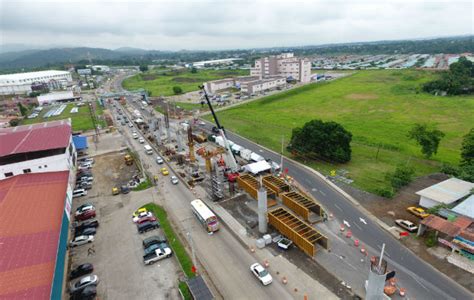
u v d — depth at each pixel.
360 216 54.28
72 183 66.56
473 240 41.91
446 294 36.97
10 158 62.12
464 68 185.75
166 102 161.75
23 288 32.62
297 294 37.81
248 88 183.62
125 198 64.75
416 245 45.84
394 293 37.34
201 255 45.72
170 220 55.50
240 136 105.12
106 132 118.06
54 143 67.12
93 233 52.09
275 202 59.69
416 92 156.88
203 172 76.12
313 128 78.44
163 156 89.12
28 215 47.50
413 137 75.88
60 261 38.97
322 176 70.31
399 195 60.16
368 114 123.56
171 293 38.91
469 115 112.50
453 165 70.50
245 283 40.00
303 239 44.50
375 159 78.75
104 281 41.50
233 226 52.88
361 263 42.69
